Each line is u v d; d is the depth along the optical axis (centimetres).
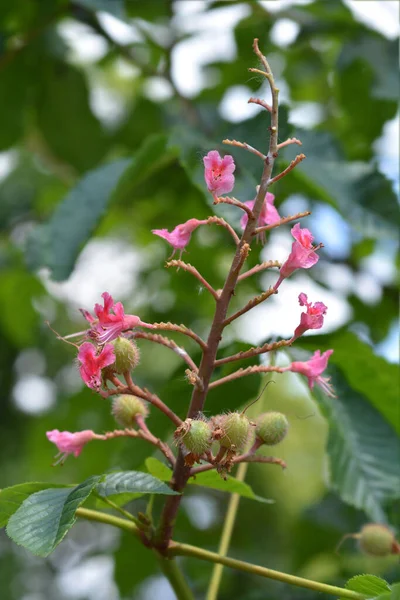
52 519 295
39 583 1029
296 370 343
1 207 903
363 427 460
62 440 357
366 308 699
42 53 719
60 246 495
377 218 504
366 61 654
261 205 313
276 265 319
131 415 366
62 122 748
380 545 437
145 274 829
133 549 649
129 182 528
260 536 798
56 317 976
